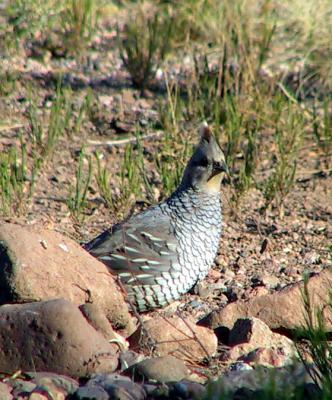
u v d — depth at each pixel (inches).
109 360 303.0
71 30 749.9
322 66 680.4
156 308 382.6
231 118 584.4
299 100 657.0
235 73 645.9
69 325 300.7
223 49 672.4
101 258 376.8
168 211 388.5
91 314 323.0
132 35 727.1
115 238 381.7
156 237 378.0
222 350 339.6
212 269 439.2
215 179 389.4
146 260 374.6
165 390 286.5
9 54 724.0
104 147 594.9
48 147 573.0
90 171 505.4
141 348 328.5
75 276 332.8
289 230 489.4
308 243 473.7
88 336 302.5
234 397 281.4
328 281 362.0
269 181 522.6
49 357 299.4
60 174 554.3
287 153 558.6
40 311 302.8
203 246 386.6
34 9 773.9
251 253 460.4
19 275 319.3
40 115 631.2
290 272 435.5
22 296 318.7
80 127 617.6
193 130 605.9
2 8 783.7
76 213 493.4
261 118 595.8
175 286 380.5
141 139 601.6
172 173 531.2
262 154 578.2
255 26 711.1
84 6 767.7
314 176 561.9
